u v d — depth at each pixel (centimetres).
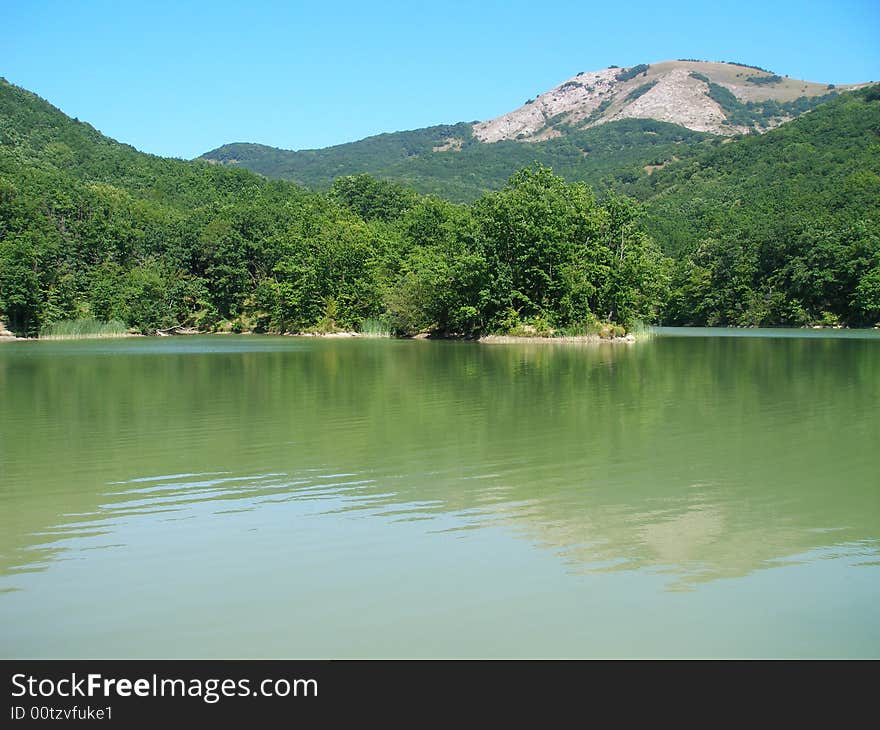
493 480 1611
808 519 1329
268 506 1424
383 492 1520
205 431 2225
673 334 9438
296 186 19425
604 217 7906
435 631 921
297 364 4800
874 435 2119
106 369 4478
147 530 1288
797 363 4641
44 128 18712
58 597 1018
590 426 2283
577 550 1177
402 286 9275
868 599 1002
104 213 11662
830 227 11688
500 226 7775
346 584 1051
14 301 8869
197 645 897
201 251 11388
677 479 1612
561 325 7556
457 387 3331
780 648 889
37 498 1490
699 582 1053
